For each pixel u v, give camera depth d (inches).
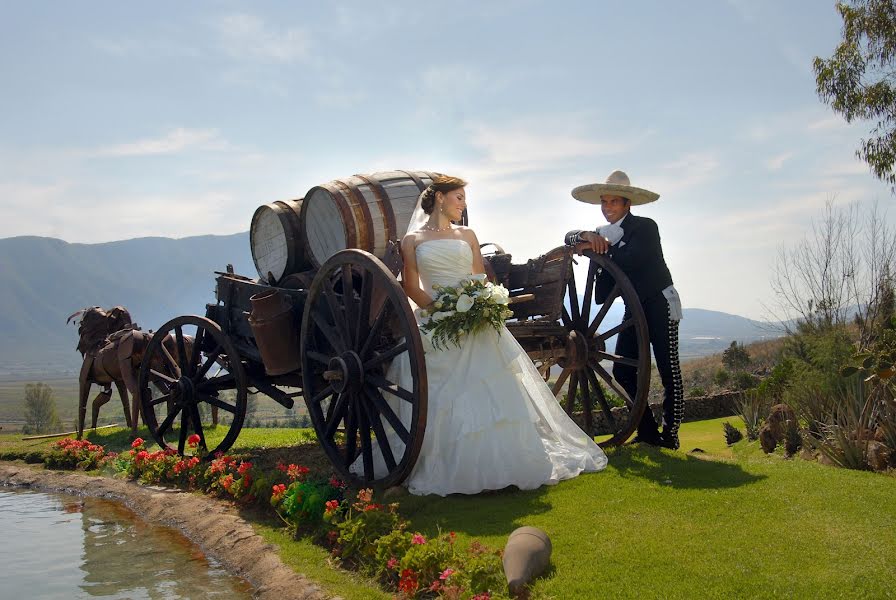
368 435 240.4
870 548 155.8
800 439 283.3
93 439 445.1
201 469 293.0
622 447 270.4
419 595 156.4
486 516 196.9
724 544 164.6
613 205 282.4
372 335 234.8
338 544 193.5
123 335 424.2
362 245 277.4
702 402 502.0
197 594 182.5
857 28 633.6
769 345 680.4
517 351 236.8
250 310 307.4
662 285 272.1
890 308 401.7
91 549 226.5
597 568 155.8
